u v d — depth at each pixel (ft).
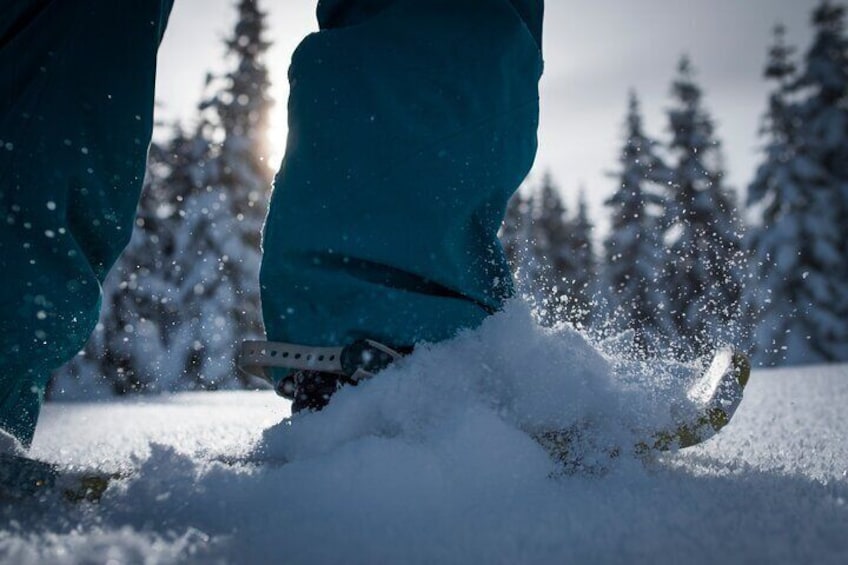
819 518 2.76
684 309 54.39
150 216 49.11
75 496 3.24
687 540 2.44
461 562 2.27
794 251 57.36
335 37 4.87
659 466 4.06
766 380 18.08
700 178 61.16
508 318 4.10
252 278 48.29
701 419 4.09
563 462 3.81
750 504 3.05
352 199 4.57
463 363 4.02
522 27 5.03
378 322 4.40
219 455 4.09
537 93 5.13
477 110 4.76
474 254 4.72
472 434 3.51
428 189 4.58
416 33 4.81
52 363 4.66
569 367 3.92
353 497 3.15
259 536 2.58
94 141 4.80
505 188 4.84
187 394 24.11
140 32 4.98
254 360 4.58
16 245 4.50
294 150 4.77
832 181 60.90
